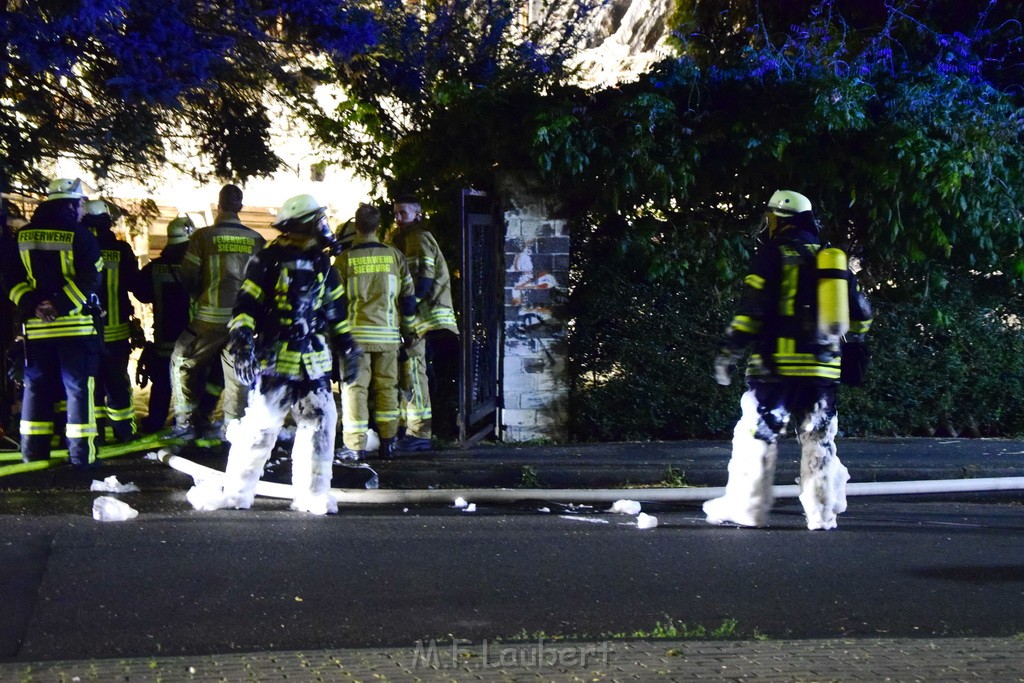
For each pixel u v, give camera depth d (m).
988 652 4.78
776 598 5.71
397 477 8.39
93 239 8.18
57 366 8.26
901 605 5.61
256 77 10.45
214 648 4.91
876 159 9.66
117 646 4.92
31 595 5.59
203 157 11.16
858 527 7.25
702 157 9.89
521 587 5.85
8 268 8.25
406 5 11.12
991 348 10.42
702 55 12.88
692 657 4.68
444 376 10.27
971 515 7.77
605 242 10.16
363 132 11.09
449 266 10.45
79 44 8.67
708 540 6.83
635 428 10.20
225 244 8.76
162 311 9.56
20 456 8.55
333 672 4.46
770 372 6.89
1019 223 10.11
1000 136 9.82
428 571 6.10
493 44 10.83
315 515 7.32
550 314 10.01
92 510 7.31
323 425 7.30
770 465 7.09
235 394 8.92
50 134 9.73
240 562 6.20
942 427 10.55
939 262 10.34
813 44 10.99
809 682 4.38
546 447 9.64
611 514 7.60
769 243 6.84
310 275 7.04
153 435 9.32
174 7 8.88
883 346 10.29
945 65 10.59
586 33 11.70
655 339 10.09
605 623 5.30
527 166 9.95
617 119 9.55
